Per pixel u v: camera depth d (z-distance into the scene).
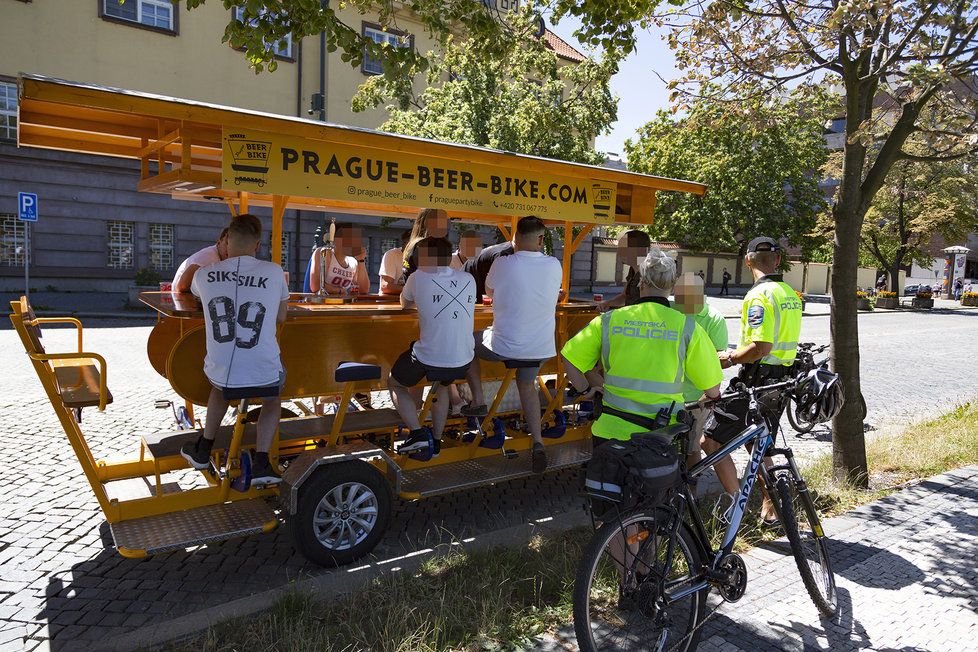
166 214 21.20
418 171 4.25
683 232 31.55
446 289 4.27
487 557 3.97
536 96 18.25
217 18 20.97
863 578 3.87
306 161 3.82
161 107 3.34
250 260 3.74
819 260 45.72
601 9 6.11
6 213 19.09
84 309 17.16
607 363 3.25
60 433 6.47
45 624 3.36
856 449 5.44
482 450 5.09
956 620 3.45
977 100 5.14
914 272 59.66
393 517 4.91
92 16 19.08
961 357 14.86
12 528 4.41
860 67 5.26
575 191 5.10
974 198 30.77
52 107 3.93
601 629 3.07
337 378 4.05
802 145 30.08
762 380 4.79
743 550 4.25
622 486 2.99
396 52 5.77
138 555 3.45
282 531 4.54
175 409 5.09
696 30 5.64
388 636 3.10
